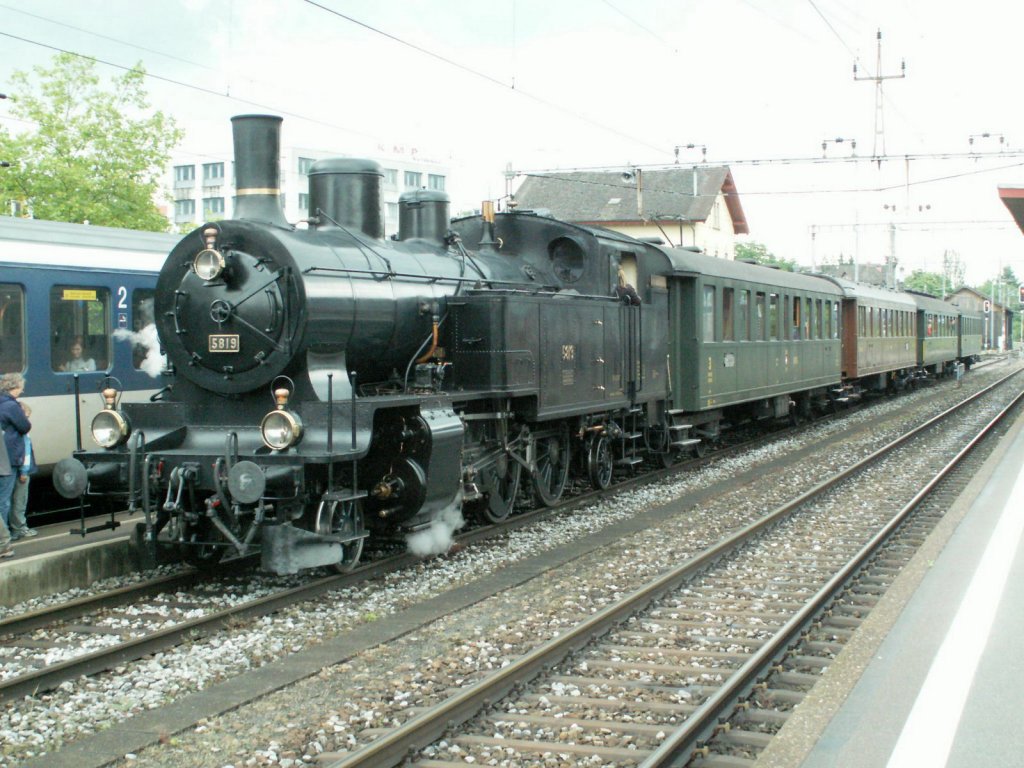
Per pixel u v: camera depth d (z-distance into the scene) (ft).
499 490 36.42
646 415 48.62
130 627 24.72
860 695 18.45
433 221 36.40
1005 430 70.79
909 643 21.43
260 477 25.46
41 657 22.41
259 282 27.96
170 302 29.48
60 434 39.47
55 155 84.53
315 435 27.45
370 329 30.17
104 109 85.87
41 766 16.39
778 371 67.05
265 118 29.55
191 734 17.75
